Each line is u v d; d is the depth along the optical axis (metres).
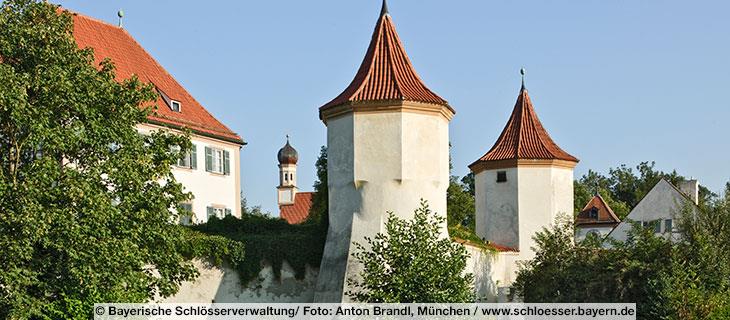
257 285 26.73
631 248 27.16
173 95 38.62
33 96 20.38
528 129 38.78
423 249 20.62
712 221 26.98
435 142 26.00
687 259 26.12
